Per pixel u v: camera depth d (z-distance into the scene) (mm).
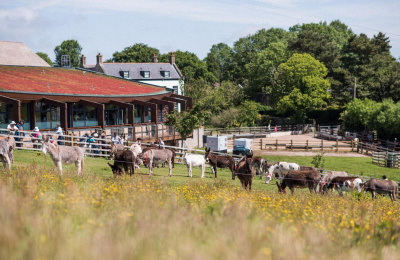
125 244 5645
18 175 14156
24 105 34188
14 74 42406
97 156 31141
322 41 93938
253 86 98125
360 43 92188
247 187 19547
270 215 9180
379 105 63062
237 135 69000
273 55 95438
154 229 6676
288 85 84000
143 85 55969
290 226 8156
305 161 46688
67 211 7668
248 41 117250
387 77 78188
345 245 7047
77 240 5695
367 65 87375
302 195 17141
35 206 8055
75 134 34969
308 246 6551
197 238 6539
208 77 118750
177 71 94438
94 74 57781
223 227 7164
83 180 15703
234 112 77438
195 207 9398
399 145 56344
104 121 41625
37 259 4781
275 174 29188
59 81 43625
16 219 6434
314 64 82250
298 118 83188
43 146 17891
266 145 56250
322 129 77688
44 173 16453
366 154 52719
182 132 44938
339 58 93438
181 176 25734
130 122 40562
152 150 24281
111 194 10906
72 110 38375
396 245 7879
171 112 45562
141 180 16578
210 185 18703
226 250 5645
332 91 89812
